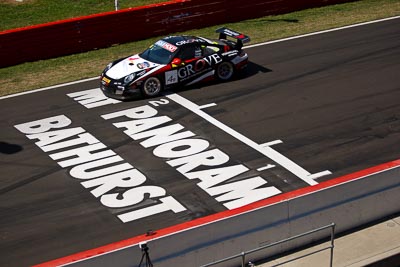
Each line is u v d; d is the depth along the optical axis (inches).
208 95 919.7
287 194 586.6
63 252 598.9
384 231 614.2
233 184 704.4
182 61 927.0
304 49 1085.1
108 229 631.8
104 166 742.5
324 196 593.9
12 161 756.6
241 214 555.8
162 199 678.5
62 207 666.8
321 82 957.8
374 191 624.4
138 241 517.0
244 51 1087.0
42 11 1362.0
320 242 598.9
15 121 859.4
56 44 1080.8
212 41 970.1
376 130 815.7
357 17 1242.0
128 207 665.6
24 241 614.9
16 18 1326.3
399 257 583.5
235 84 954.7
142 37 1149.7
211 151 770.8
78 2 1409.9
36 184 708.7
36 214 656.4
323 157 754.8
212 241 547.5
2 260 587.8
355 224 620.1
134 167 739.4
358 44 1099.9
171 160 753.0
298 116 854.5
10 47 1047.6
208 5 1193.4
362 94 915.4
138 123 842.2
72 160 756.6
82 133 820.6
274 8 1263.5
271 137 801.6
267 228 569.9
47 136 816.3
